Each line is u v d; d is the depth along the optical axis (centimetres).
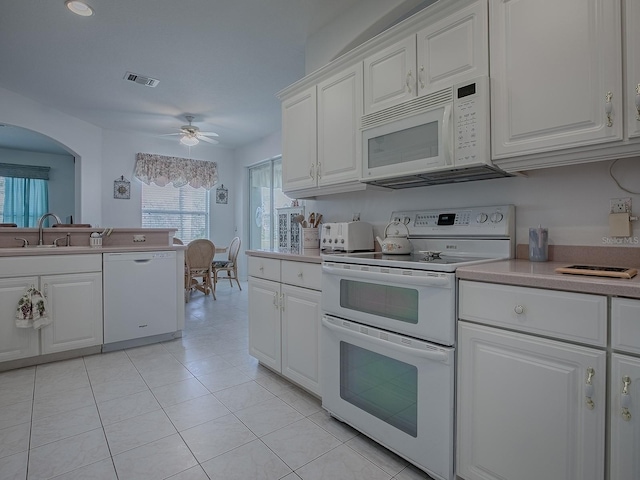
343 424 188
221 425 186
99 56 333
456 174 178
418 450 147
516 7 146
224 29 287
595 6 127
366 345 169
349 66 220
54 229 310
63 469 151
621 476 101
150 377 246
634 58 119
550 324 113
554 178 168
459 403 136
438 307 140
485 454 129
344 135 223
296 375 220
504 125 150
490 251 184
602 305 103
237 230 705
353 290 178
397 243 203
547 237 165
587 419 106
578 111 131
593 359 104
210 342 323
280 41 305
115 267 294
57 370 256
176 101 446
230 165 709
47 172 716
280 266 234
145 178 604
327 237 248
